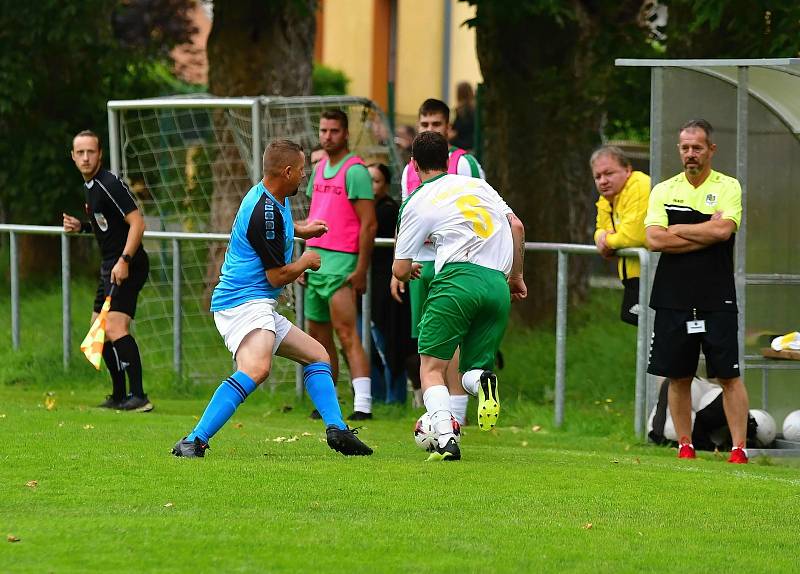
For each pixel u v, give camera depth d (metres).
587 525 19.59
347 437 25.88
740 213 28.70
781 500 22.27
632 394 39.16
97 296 35.50
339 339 35.47
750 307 32.25
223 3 51.06
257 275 25.30
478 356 25.78
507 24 47.75
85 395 38.72
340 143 34.91
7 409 33.50
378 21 108.88
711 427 31.16
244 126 44.22
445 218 25.66
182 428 30.22
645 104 47.44
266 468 23.70
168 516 19.47
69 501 20.59
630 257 32.78
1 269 58.31
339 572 16.47
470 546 18.02
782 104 32.12
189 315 43.41
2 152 57.59
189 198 50.00
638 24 47.50
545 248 34.19
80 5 54.88
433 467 24.48
